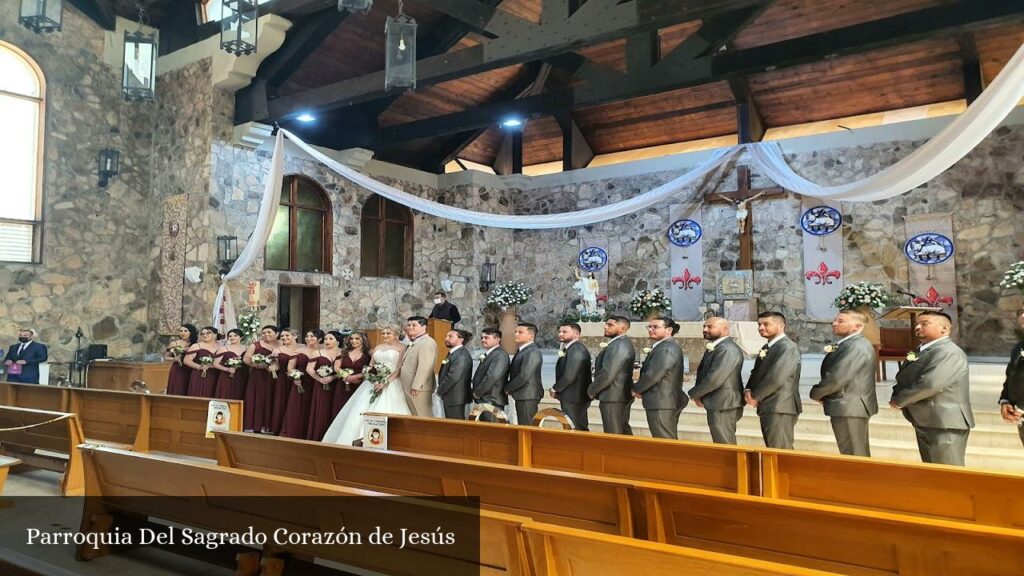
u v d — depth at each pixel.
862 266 12.54
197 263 11.25
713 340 5.46
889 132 12.39
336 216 13.41
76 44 11.51
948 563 2.39
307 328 13.02
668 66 9.09
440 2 7.99
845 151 12.80
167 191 11.95
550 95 10.51
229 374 7.70
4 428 5.94
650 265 14.45
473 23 8.27
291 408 7.13
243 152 11.79
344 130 13.26
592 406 7.96
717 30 8.78
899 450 6.11
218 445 4.70
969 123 6.25
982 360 10.87
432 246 15.18
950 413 4.36
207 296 11.06
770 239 13.30
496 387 6.49
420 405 6.73
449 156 15.59
